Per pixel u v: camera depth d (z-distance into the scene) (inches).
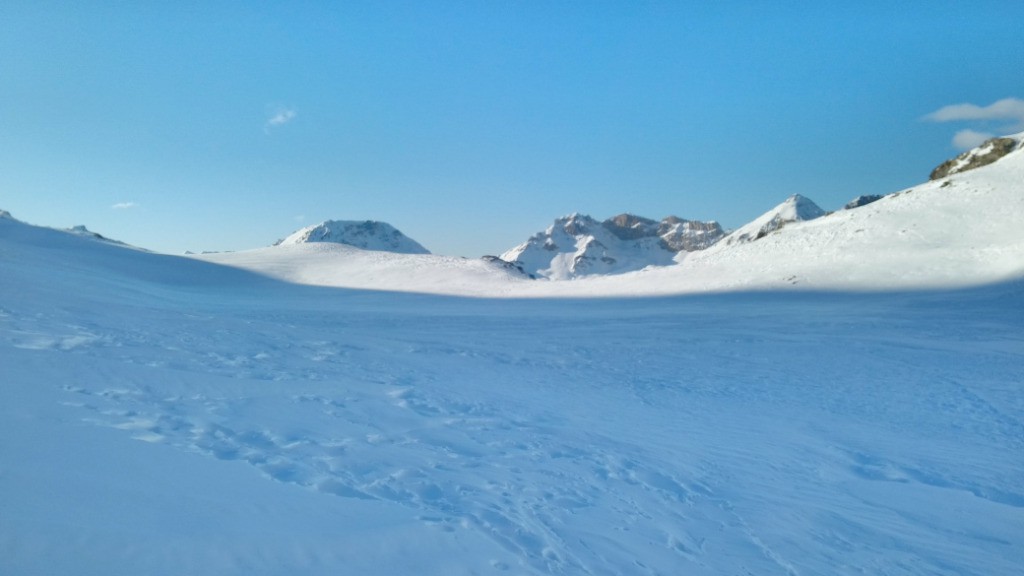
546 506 209.0
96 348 402.9
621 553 177.6
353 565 143.3
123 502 154.1
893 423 413.4
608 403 434.3
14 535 126.9
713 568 176.9
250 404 309.4
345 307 1660.9
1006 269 1717.5
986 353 783.1
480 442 291.3
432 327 1039.0
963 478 296.5
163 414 260.5
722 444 331.6
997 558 204.8
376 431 289.1
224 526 151.1
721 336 949.2
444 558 155.4
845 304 1472.7
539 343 832.9
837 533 216.4
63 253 2576.3
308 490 190.4
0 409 220.7
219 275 2928.2
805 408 453.7
